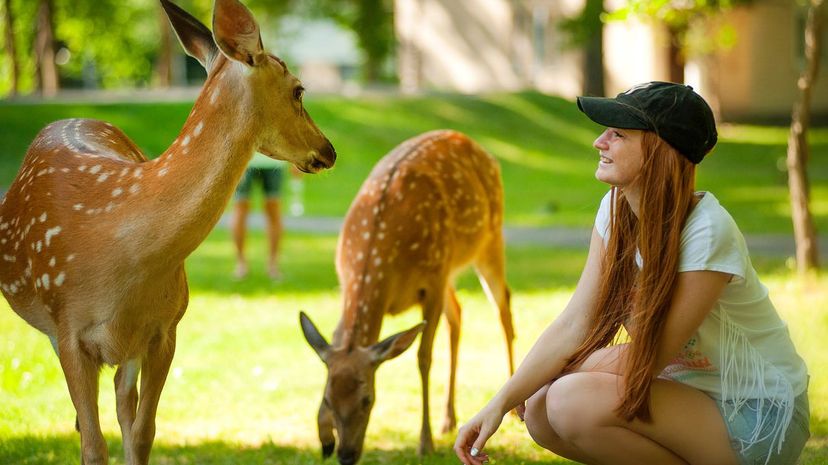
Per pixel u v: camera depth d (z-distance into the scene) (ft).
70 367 14.61
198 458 19.44
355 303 19.57
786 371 13.21
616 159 12.83
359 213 20.76
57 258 14.49
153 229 13.92
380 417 22.71
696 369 13.34
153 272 14.16
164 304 14.80
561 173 79.51
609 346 13.91
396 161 21.63
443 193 21.62
